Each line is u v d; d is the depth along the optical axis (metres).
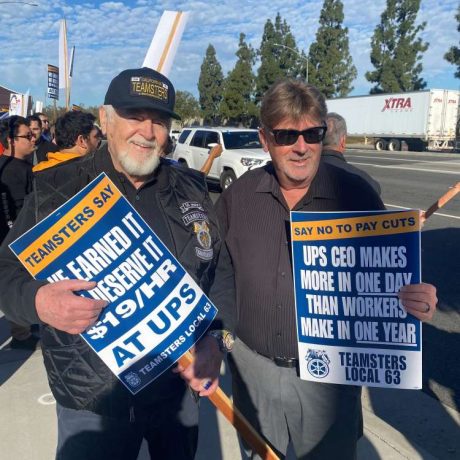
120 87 1.64
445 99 28.39
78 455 1.67
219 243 1.93
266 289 1.94
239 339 2.08
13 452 2.62
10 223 3.90
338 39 48.16
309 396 1.94
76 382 1.63
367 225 1.71
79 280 1.46
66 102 9.06
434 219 9.25
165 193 1.79
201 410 3.03
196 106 53.31
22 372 3.44
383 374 1.77
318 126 1.79
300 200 1.91
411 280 1.69
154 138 1.67
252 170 2.11
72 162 1.73
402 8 45.09
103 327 1.56
